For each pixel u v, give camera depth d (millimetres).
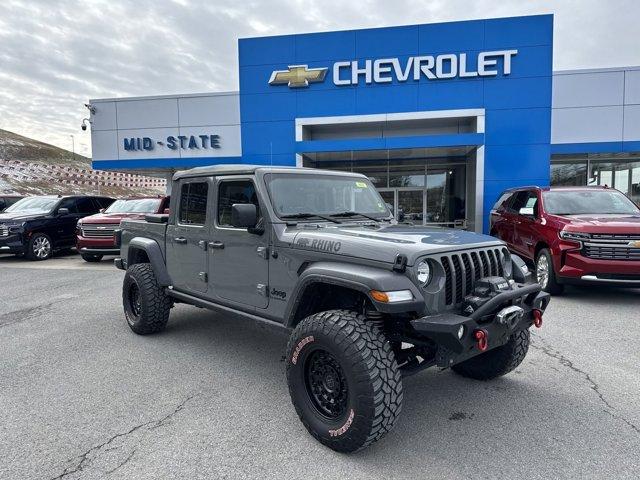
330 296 3455
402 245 2934
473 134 13758
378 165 17000
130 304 5527
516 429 3141
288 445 2938
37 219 12602
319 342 2863
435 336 2744
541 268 7578
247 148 15820
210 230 4262
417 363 3119
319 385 3014
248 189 3869
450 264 2973
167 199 11859
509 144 14250
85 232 11680
